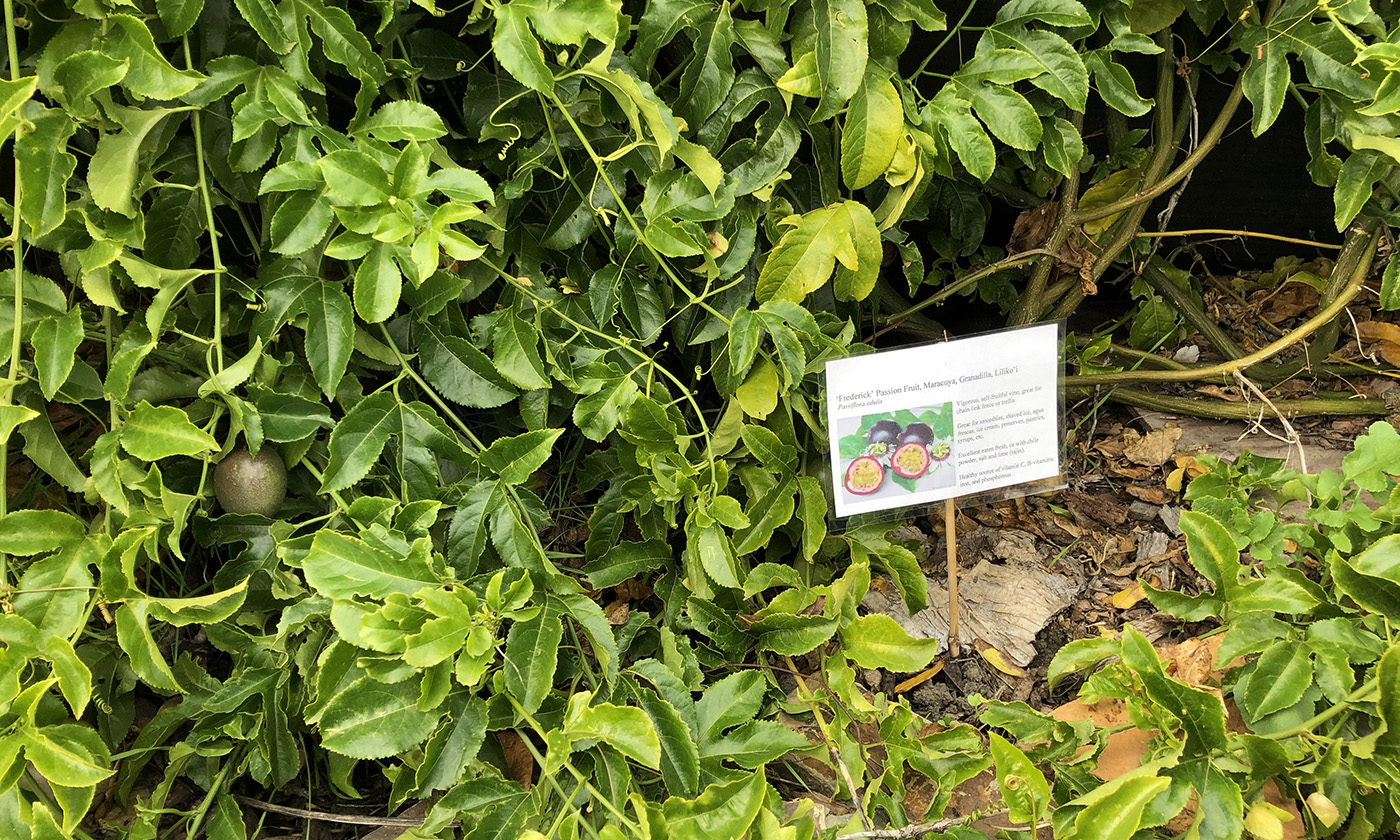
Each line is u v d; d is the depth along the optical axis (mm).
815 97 1456
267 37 1196
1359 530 1447
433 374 1426
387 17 1281
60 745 1143
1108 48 1595
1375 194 1853
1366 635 1301
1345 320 2299
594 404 1463
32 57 1215
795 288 1489
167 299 1222
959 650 1756
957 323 2422
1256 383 2234
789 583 1569
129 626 1168
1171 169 2115
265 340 1295
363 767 1569
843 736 1419
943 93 1505
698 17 1370
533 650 1261
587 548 1637
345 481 1312
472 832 1217
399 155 1258
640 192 1612
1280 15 1605
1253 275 2523
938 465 1654
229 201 1355
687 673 1481
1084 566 1914
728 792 1195
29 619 1139
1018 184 2160
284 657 1364
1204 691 1184
